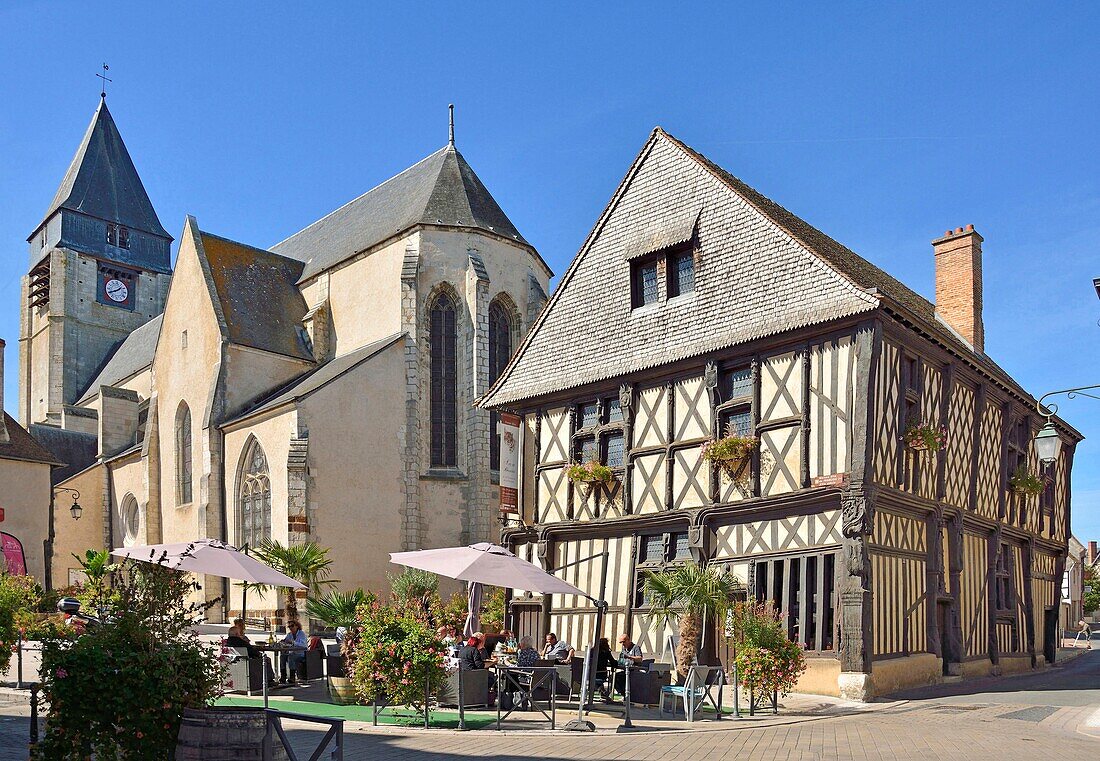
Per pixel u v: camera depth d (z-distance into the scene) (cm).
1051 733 1059
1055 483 2519
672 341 1802
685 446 1753
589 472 1877
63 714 656
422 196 3131
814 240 1938
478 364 2875
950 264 2320
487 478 2839
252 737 670
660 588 1441
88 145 5284
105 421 3834
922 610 1662
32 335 5422
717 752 941
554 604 1969
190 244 3225
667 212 1888
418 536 2767
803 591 1536
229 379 2950
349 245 3303
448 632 1419
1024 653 2142
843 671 1449
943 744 970
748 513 1638
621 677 1409
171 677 682
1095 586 5731
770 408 1631
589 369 1955
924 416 1705
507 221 3212
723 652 1628
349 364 2766
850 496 1482
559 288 2086
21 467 2938
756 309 1672
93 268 5150
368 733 1082
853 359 1528
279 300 3275
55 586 3550
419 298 2908
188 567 1053
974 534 1934
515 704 1236
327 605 1642
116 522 3703
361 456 2689
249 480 2791
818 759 885
